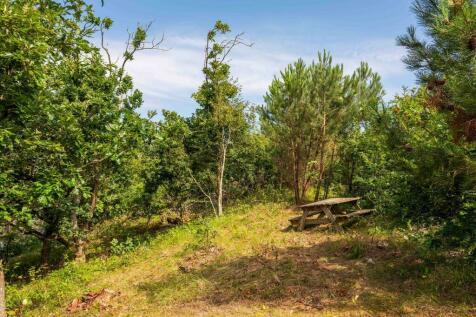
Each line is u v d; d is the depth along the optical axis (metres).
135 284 9.21
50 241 14.92
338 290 6.46
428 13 4.47
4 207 6.41
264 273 8.01
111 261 12.27
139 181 18.12
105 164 12.80
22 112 6.27
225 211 17.61
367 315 5.36
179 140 17.80
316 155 15.20
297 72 14.71
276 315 5.83
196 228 14.46
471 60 4.21
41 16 5.65
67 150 8.43
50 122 7.34
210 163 18.53
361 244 8.66
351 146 13.80
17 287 11.73
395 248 8.03
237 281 7.87
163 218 19.38
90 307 7.78
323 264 8.01
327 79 14.32
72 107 10.77
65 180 7.15
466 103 4.23
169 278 9.09
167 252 12.01
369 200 12.23
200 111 18.50
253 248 10.29
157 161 17.53
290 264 8.29
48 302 8.88
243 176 20.62
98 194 15.27
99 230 18.31
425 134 5.95
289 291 6.79
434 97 4.77
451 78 4.57
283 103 14.78
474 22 3.87
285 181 18.03
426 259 6.84
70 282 10.48
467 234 5.62
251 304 6.50
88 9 6.76
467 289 5.58
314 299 6.26
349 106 14.18
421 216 6.49
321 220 11.27
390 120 6.04
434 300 5.45
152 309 7.07
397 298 5.76
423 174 5.30
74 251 14.12
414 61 4.84
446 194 5.90
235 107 17.67
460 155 4.81
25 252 20.69
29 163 7.72
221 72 17.44
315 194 16.58
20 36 5.24
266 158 20.20
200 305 6.86
